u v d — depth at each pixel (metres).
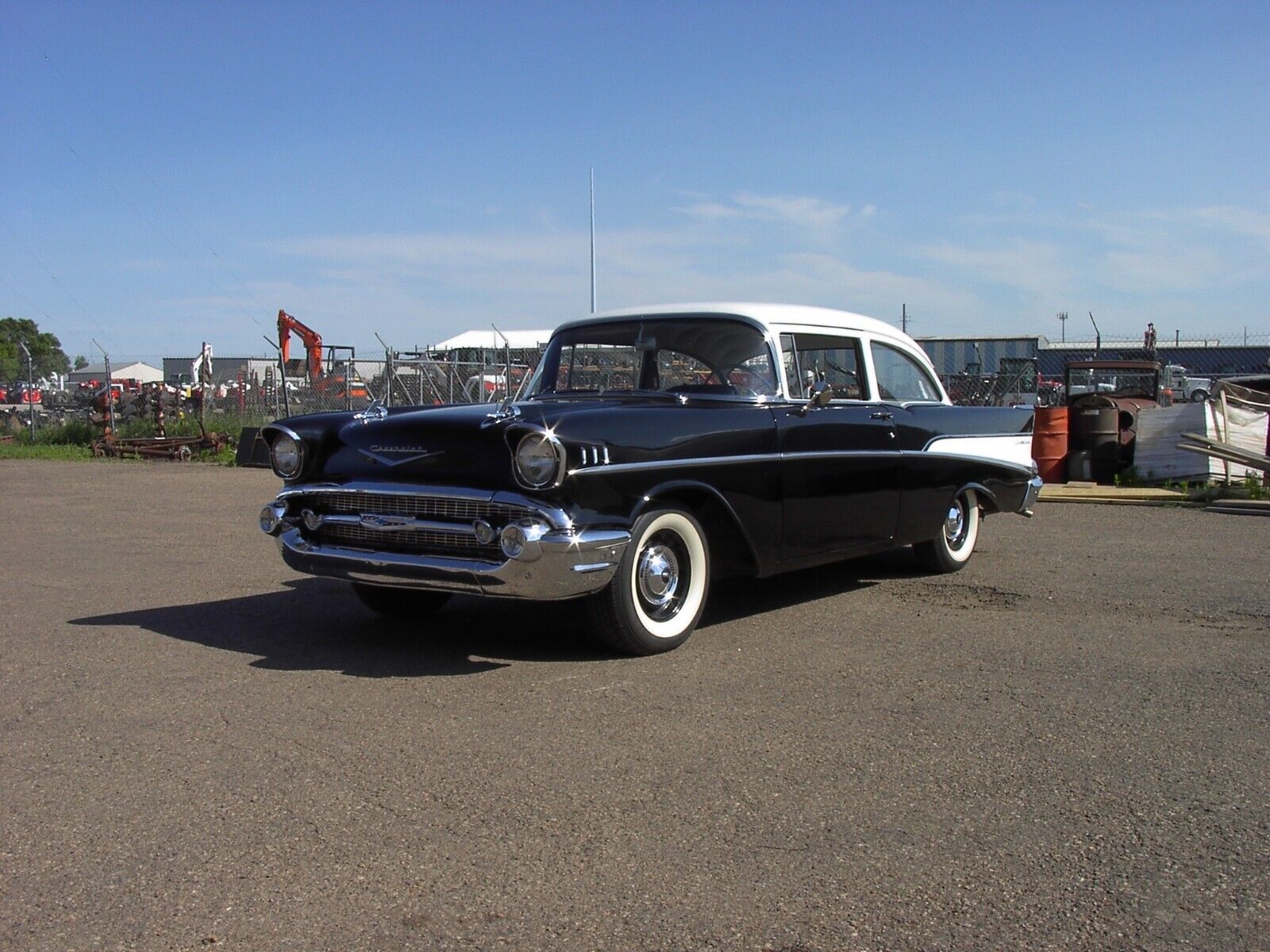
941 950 2.46
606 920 2.59
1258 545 8.19
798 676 4.62
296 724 4.00
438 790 3.37
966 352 29.56
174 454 19.94
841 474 5.81
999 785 3.41
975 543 7.41
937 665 4.80
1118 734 3.89
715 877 2.80
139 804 3.29
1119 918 2.60
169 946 2.49
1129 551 7.90
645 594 4.93
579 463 4.53
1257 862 2.89
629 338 5.94
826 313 6.17
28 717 4.11
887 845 2.99
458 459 4.71
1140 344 37.03
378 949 2.47
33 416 24.64
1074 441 12.30
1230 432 11.91
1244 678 4.59
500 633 5.41
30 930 2.56
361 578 4.93
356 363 21.97
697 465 5.00
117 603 6.25
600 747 3.74
